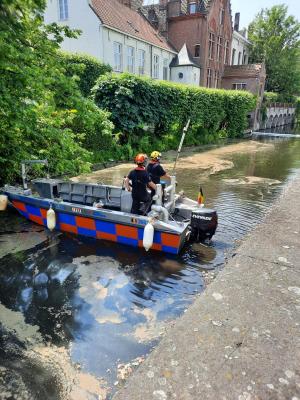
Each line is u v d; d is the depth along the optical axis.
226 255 5.76
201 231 5.91
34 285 4.74
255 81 35.25
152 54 26.69
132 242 5.93
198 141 22.70
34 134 7.45
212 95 22.91
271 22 43.00
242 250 5.44
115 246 6.00
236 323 3.60
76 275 5.02
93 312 4.14
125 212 6.32
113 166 13.90
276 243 5.71
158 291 4.63
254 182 11.61
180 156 17.36
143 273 5.12
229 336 3.39
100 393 2.91
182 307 4.25
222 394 2.70
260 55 44.62
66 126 12.16
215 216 5.84
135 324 3.90
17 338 3.64
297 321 3.63
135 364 3.26
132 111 14.94
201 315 3.75
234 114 27.47
